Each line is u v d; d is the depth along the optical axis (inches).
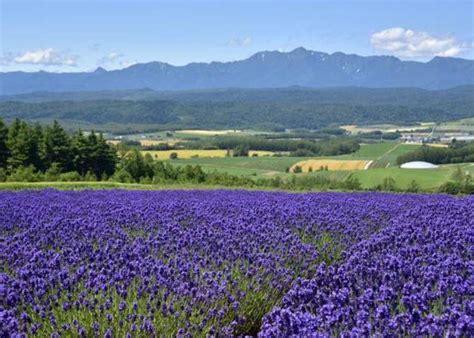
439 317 215.0
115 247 362.6
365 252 340.8
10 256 328.5
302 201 700.0
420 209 572.4
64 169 2721.5
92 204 633.0
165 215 515.5
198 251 361.7
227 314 273.6
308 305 256.1
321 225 463.8
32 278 279.0
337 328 219.8
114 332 241.9
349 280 283.3
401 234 396.2
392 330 213.0
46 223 458.3
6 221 482.0
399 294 263.3
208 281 291.1
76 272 292.8
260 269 323.0
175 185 1675.7
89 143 2755.9
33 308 251.8
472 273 284.5
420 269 297.7
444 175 2578.7
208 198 780.0
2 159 2674.7
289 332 212.2
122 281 284.8
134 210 547.5
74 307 257.8
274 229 434.0
